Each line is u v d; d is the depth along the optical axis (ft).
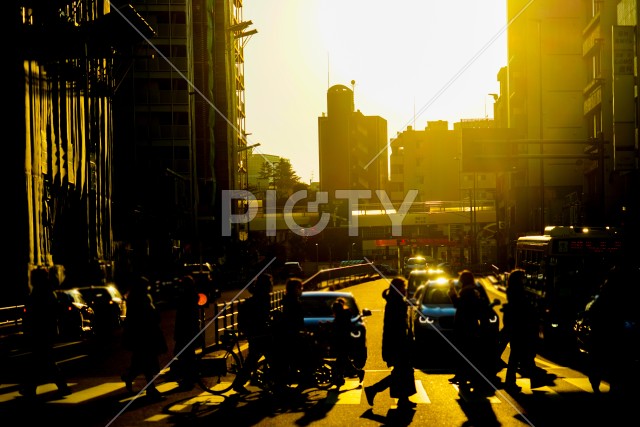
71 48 118.42
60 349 70.23
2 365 58.44
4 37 110.73
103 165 156.56
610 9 141.38
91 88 139.33
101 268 146.10
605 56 141.59
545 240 62.23
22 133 110.83
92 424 32.07
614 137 111.45
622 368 39.24
